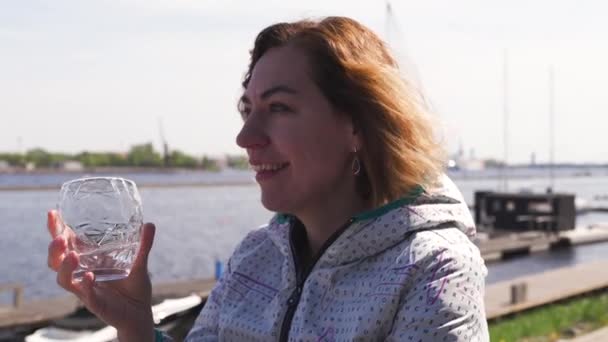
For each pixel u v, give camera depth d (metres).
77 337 7.02
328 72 1.52
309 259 1.65
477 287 1.41
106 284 1.55
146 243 1.57
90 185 1.53
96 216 1.51
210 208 73.81
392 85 1.53
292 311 1.56
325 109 1.53
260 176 1.58
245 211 69.12
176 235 45.50
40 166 175.38
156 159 180.25
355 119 1.54
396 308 1.40
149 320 1.57
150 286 1.58
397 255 1.45
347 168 1.57
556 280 17.23
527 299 14.02
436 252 1.41
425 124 1.54
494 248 31.09
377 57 1.58
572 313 11.60
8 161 174.88
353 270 1.50
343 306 1.48
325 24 1.59
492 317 12.25
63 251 1.52
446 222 1.50
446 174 1.60
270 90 1.54
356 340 1.41
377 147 1.51
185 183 144.12
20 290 14.21
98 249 1.52
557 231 38.50
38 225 52.31
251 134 1.55
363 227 1.48
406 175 1.51
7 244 39.25
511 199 40.03
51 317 13.18
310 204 1.57
